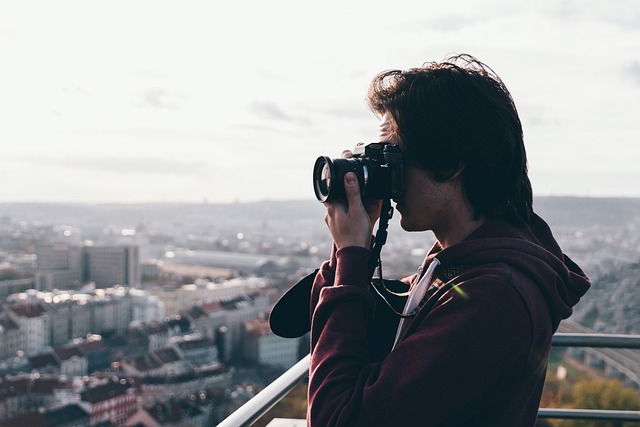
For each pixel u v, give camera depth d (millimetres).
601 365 64750
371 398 1522
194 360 115188
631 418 3082
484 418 1568
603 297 114438
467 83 1670
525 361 1560
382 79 1785
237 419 2168
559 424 9234
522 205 1771
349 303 1692
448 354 1514
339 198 1758
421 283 1731
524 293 1566
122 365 105875
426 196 1720
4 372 106000
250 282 187000
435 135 1650
